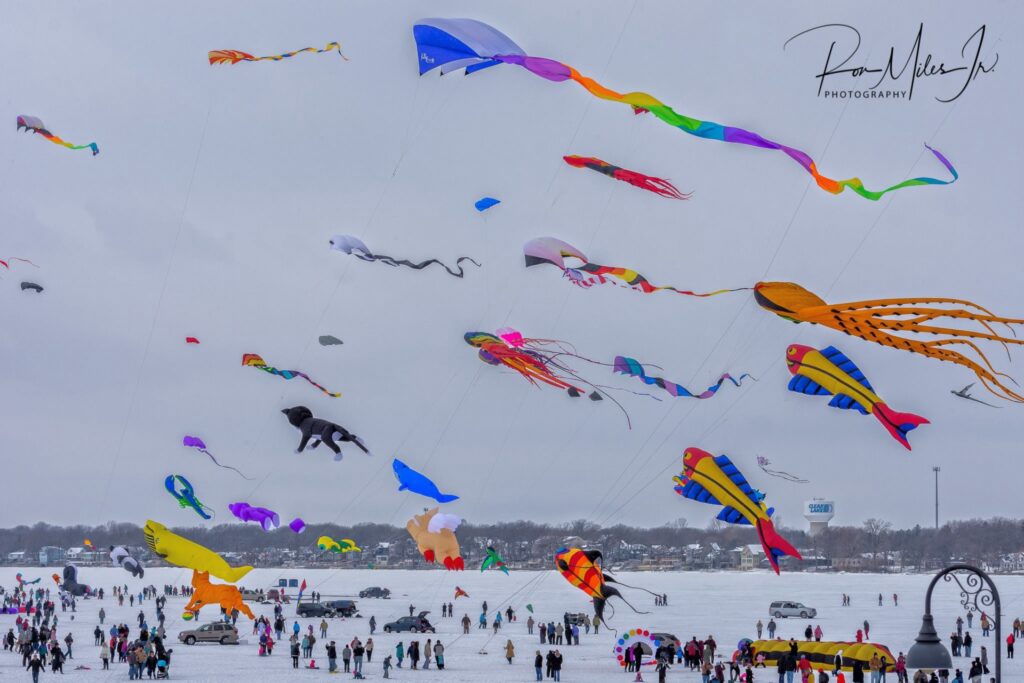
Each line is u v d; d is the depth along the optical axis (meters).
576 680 68.00
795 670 66.50
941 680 55.97
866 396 38.53
